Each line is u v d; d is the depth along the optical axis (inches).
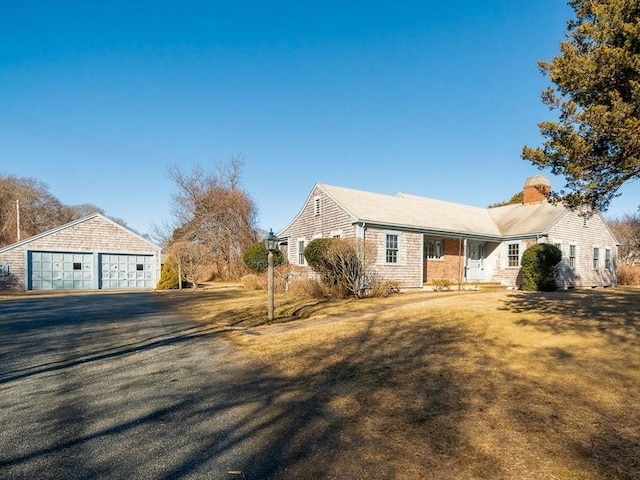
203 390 204.1
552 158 259.1
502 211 1040.8
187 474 122.8
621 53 218.1
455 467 124.0
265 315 442.6
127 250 1016.9
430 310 422.9
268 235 417.1
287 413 171.6
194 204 1492.4
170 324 408.8
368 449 137.4
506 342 275.1
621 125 220.7
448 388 193.9
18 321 430.6
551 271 714.2
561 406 166.4
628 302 453.1
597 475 117.1
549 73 260.5
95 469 126.3
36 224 1866.4
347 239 602.9
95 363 258.5
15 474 123.6
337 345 291.0
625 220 1530.5
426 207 917.2
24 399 192.5
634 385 186.9
